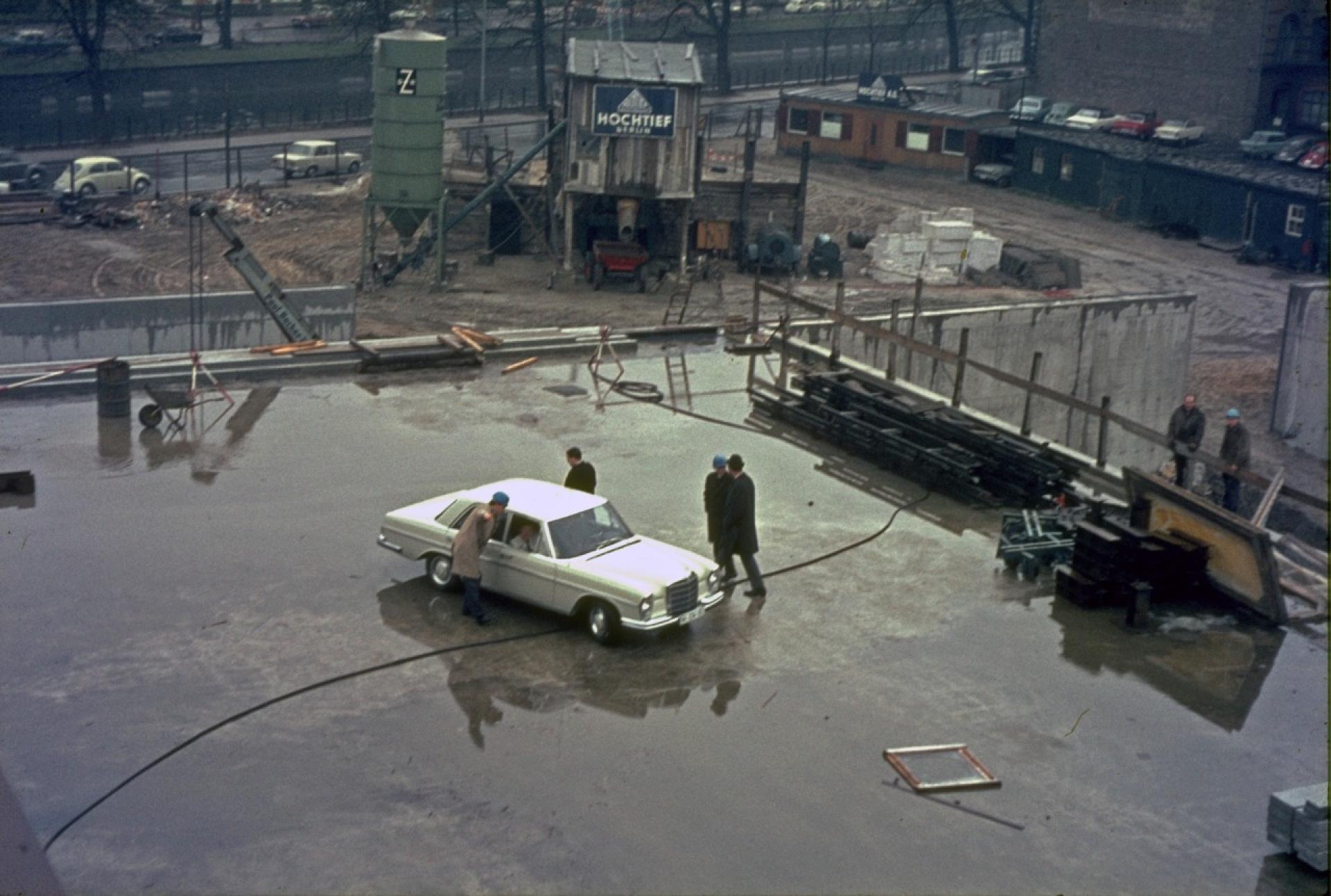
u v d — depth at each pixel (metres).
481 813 13.93
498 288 60.38
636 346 32.28
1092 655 17.89
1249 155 82.62
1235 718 16.45
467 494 18.97
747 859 13.36
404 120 58.12
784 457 25.14
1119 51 95.69
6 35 102.19
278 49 108.00
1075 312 40.75
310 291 35.44
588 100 59.59
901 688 16.81
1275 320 63.34
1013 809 14.38
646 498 22.69
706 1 115.69
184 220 69.69
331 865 13.02
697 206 65.88
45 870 8.95
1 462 23.50
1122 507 21.88
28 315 32.03
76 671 16.55
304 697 16.06
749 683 16.77
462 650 17.33
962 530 21.97
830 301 59.34
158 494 22.28
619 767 14.84
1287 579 20.58
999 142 89.38
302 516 21.53
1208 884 13.29
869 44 139.88
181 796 14.05
